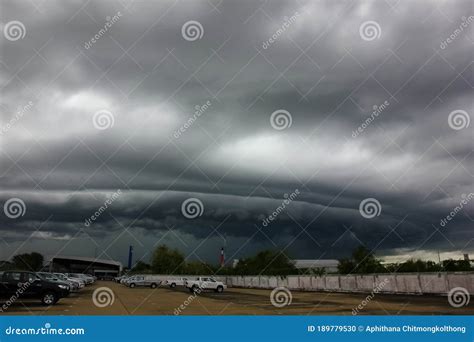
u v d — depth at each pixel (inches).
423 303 625.3
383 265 994.1
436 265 914.7
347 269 1048.8
